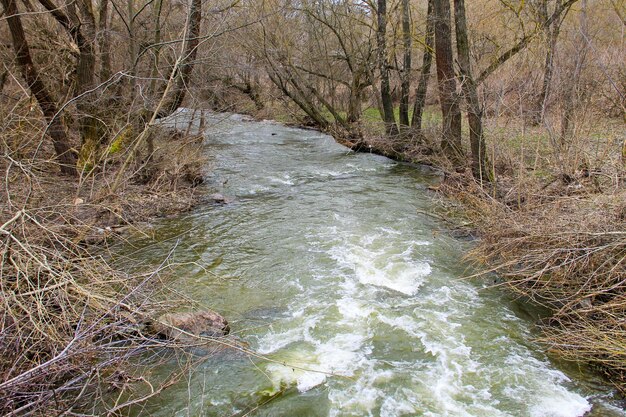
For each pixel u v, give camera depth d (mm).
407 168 14633
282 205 10516
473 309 5996
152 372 4695
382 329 5559
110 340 4395
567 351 4961
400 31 15812
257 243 8203
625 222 5578
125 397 4301
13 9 8750
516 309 5996
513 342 5297
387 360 5008
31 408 3689
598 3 11344
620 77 9406
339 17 17969
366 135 17375
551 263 5773
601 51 10109
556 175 8648
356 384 4629
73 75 11758
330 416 4223
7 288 4578
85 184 8969
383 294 6352
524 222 6668
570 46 10695
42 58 11633
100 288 5039
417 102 15484
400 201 10734
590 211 6004
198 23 11469
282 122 24266
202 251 7844
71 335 4242
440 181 12711
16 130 7797
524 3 10852
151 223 9203
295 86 19812
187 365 4488
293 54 19297
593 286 5555
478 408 4316
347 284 6641
